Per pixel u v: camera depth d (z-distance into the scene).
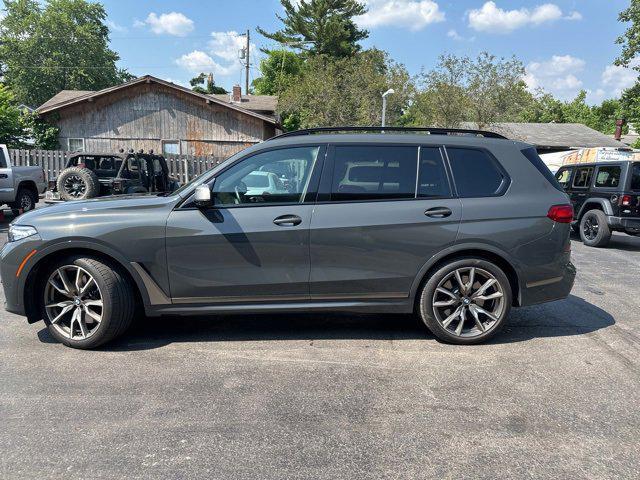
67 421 2.98
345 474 2.51
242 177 4.12
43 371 3.68
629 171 10.33
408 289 4.20
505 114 25.78
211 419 3.02
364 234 4.07
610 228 10.66
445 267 4.18
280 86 34.84
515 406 3.22
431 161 4.24
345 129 4.40
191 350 4.12
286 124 39.88
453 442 2.80
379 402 3.26
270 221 4.03
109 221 3.99
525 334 4.60
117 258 3.97
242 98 33.53
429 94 26.09
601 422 3.04
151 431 2.88
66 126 22.53
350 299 4.20
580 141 35.25
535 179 4.34
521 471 2.55
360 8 45.44
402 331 4.65
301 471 2.53
